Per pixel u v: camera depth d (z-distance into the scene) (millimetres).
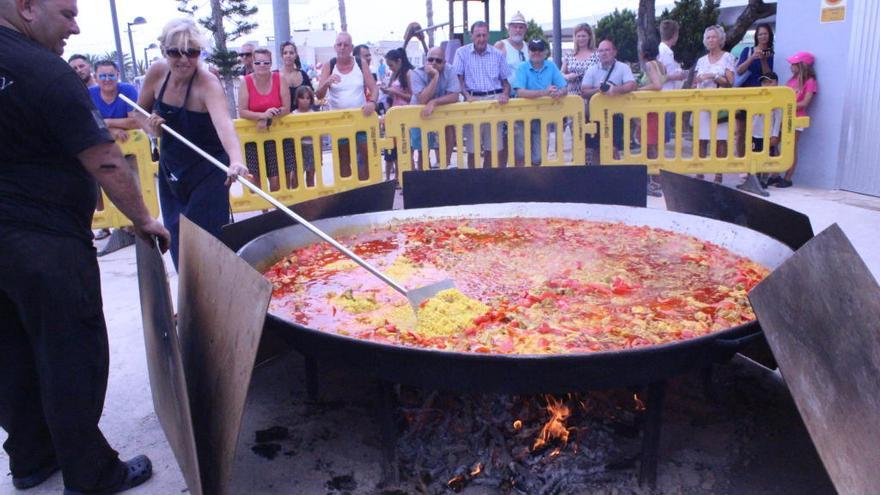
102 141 2197
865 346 2055
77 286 2285
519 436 2582
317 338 2188
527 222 4133
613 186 4648
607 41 7113
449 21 15289
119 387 3434
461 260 3400
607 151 7164
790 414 2914
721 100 6973
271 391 3289
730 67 7688
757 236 3268
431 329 2484
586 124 6992
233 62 23000
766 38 7762
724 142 7586
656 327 2445
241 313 2070
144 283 2754
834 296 2037
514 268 3260
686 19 15586
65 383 2334
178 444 2422
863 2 6691
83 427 2410
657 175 7250
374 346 2059
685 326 2445
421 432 2701
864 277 2076
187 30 3334
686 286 2914
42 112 2104
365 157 6934
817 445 1815
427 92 6992
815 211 6270
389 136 6820
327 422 3002
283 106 6535
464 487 2482
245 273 2068
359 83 7523
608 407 2766
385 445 2500
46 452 2662
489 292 2928
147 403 3275
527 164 7004
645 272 3115
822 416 1864
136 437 2984
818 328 1965
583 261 3324
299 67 7816
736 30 11422
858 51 6820
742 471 2547
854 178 7078
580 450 2582
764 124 7055
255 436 2902
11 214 2150
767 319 1830
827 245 2068
